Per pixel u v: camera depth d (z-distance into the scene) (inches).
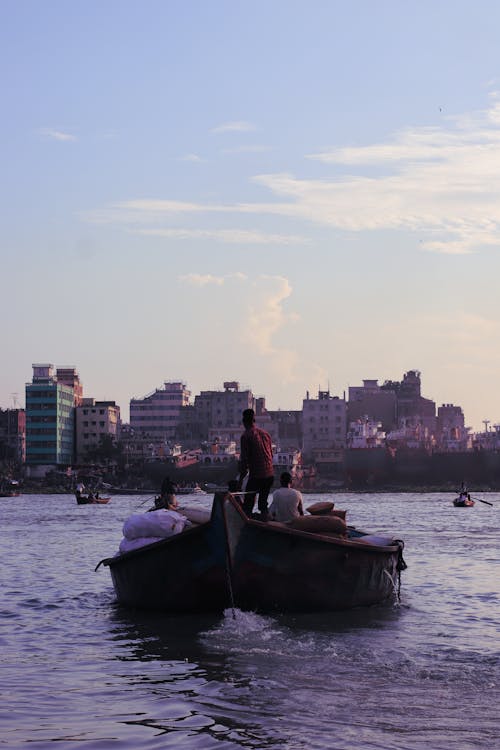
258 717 459.5
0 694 521.0
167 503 906.1
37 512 4306.1
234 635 694.5
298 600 770.2
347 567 792.9
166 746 412.2
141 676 566.9
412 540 1998.0
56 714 473.7
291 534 738.8
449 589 1032.8
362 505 5103.3
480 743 412.8
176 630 729.0
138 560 792.9
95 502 5659.5
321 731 432.8
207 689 523.2
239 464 768.3
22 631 756.6
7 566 1360.7
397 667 582.6
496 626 758.5
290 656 619.5
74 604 921.5
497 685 529.7
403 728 437.7
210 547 732.0
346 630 726.5
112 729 442.0
